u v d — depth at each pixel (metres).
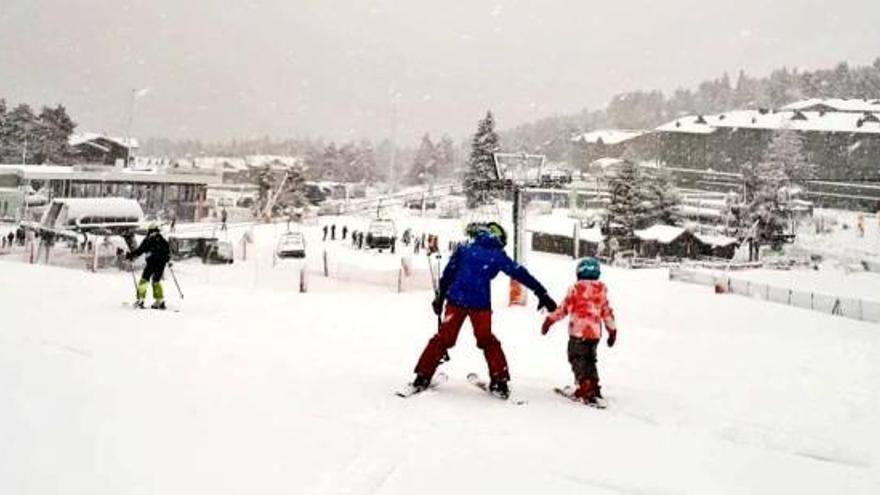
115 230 38.12
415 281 29.11
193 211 69.44
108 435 4.34
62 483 3.56
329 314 13.87
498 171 23.67
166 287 18.06
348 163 172.62
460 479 4.02
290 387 6.07
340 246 55.31
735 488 4.21
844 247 76.88
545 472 4.26
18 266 20.14
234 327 10.28
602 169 115.00
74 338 8.02
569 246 65.69
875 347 13.19
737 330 21.33
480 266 6.26
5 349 6.89
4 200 56.66
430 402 5.83
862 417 6.36
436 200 107.69
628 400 6.59
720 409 6.42
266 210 79.19
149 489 3.56
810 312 27.61
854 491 4.28
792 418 6.23
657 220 72.94
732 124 119.88
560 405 6.12
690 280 38.09
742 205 75.19
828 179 37.12
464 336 11.35
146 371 6.32
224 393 5.64
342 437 4.66
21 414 4.61
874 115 113.19
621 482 4.18
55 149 102.62
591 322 6.40
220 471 3.88
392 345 9.47
